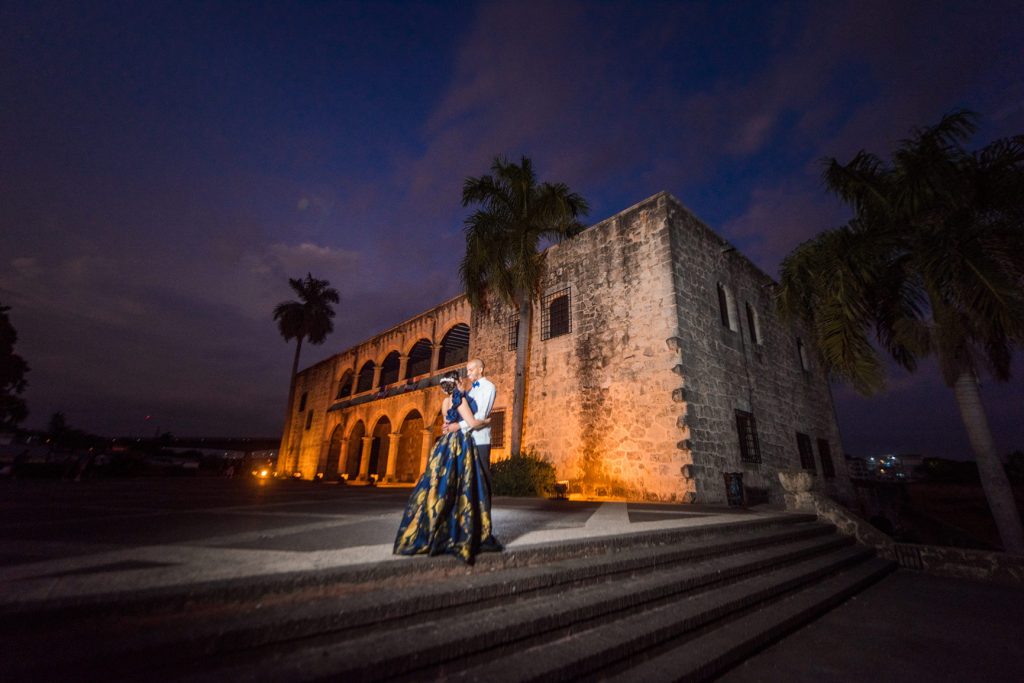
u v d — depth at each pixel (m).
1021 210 7.60
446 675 2.00
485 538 2.79
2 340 23.36
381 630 2.06
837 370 8.70
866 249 8.38
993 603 4.51
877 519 14.10
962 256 7.48
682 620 2.93
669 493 8.57
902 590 5.05
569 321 11.85
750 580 4.07
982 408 7.59
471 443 3.00
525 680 2.01
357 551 2.68
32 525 3.85
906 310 8.98
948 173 7.79
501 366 13.64
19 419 25.67
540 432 11.61
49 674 1.37
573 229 12.75
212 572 2.07
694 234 11.00
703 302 10.48
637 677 2.39
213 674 1.58
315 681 1.62
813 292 9.48
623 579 3.25
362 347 23.31
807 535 5.85
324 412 25.44
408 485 16.31
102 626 1.59
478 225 11.35
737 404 10.48
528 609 2.52
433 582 2.43
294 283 32.12
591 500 8.82
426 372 19.05
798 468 12.20
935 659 3.07
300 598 2.03
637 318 10.13
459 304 16.70
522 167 11.59
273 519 4.43
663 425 9.01
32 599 1.55
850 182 9.15
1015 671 2.89
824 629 3.69
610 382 10.31
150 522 4.12
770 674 2.80
